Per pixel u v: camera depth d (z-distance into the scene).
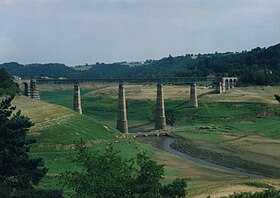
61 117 145.50
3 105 62.41
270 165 126.44
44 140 120.31
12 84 178.88
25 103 156.62
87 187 43.69
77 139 126.19
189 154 147.00
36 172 58.50
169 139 180.25
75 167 103.25
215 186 89.25
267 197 58.81
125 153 127.56
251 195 58.94
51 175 89.81
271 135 178.62
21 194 54.47
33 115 141.75
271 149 149.25
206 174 114.00
